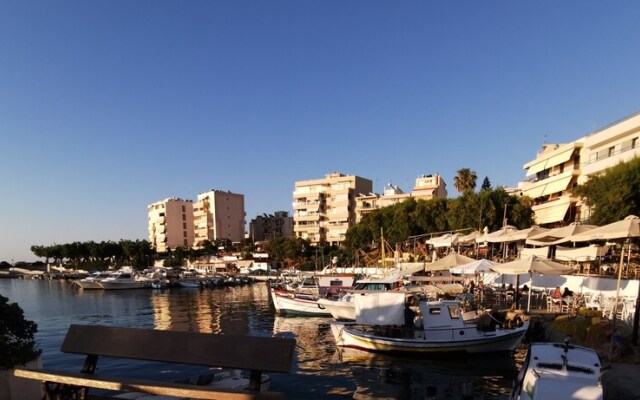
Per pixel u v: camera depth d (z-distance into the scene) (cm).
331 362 1830
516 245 4678
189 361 628
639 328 1568
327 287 3991
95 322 3425
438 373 1647
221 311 4047
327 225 11175
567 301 2166
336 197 11125
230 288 7131
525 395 952
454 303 1964
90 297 5800
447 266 2655
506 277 2680
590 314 1811
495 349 1859
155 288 7019
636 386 1082
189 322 3375
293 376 1616
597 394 874
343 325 2209
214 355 618
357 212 10775
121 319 3591
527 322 2009
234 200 14525
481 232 4062
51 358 1886
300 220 11500
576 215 4575
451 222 5575
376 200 10469
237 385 946
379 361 1834
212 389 525
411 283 3397
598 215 2969
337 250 9162
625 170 2934
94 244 12775
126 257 12475
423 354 1872
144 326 3212
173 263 11550
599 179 3181
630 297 1775
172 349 643
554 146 5788
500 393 1402
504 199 5369
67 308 4459
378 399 1354
